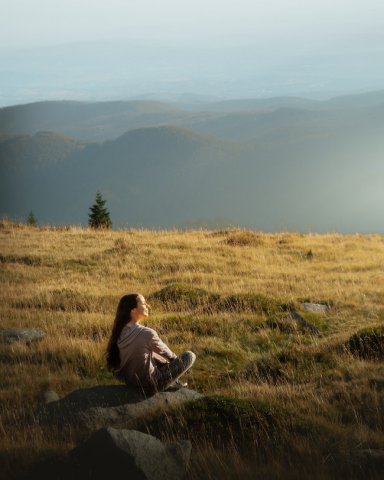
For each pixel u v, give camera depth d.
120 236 32.03
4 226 36.53
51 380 10.16
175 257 25.17
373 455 6.06
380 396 8.34
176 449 5.71
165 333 14.01
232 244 28.94
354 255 26.36
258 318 14.90
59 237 31.64
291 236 32.31
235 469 5.78
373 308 16.02
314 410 7.93
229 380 10.38
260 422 6.86
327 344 12.09
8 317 15.65
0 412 8.32
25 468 5.94
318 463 5.96
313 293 18.36
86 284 20.94
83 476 5.45
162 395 7.92
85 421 7.27
